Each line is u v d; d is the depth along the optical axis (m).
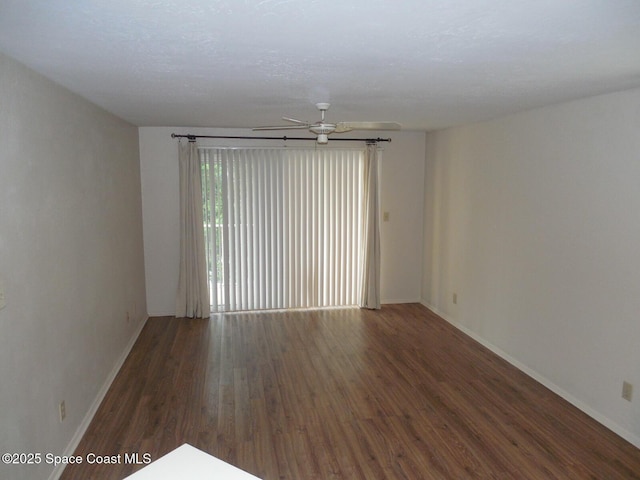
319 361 4.77
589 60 2.40
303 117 4.77
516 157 4.54
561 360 3.99
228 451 3.20
